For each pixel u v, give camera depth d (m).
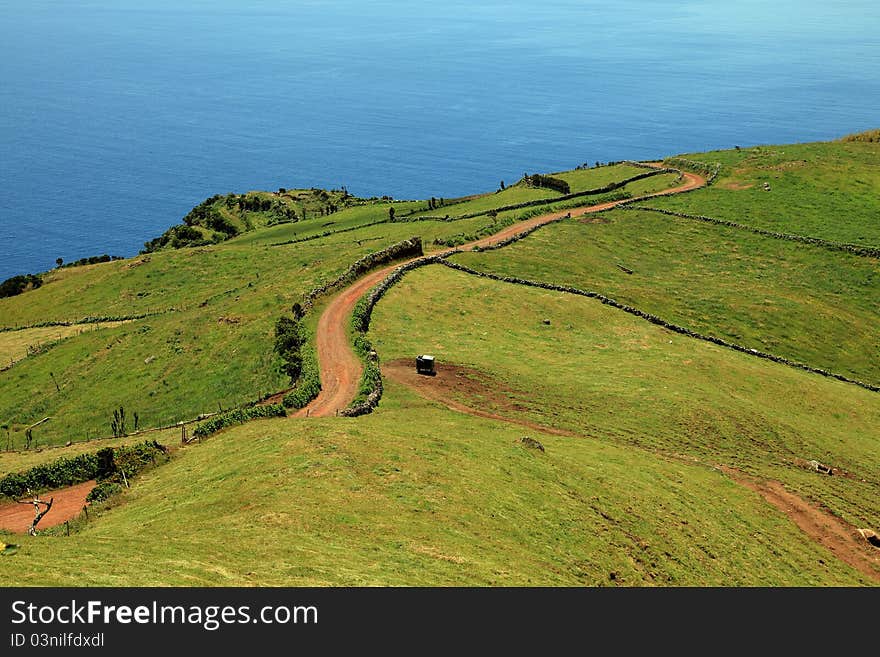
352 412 55.25
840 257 112.25
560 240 111.31
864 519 51.53
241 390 66.81
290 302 85.12
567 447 53.16
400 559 33.28
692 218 124.38
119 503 44.00
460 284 88.31
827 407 71.12
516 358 71.50
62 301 123.94
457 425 54.03
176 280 124.44
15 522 43.53
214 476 43.56
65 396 77.06
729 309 94.00
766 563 43.34
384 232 134.75
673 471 52.22
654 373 70.00
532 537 38.81
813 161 151.00
